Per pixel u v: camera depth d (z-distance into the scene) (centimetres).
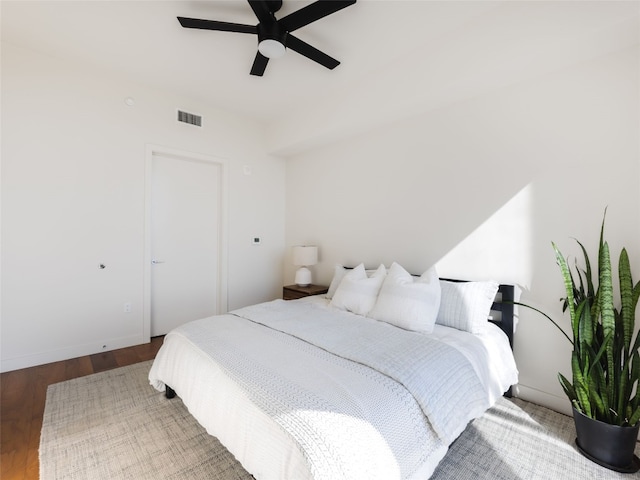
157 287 336
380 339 179
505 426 183
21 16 211
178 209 349
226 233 376
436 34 224
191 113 342
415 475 116
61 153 268
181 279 353
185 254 355
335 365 147
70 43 241
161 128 322
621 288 156
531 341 212
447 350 166
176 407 199
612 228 182
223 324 209
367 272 299
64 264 271
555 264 203
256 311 237
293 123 364
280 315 228
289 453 100
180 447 163
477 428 181
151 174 318
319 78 288
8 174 246
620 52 180
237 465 152
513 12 191
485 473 146
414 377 137
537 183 211
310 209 396
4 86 243
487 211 234
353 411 112
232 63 266
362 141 330
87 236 281
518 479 143
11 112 246
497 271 229
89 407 199
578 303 171
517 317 219
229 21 215
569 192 197
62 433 173
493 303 225
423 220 276
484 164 236
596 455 153
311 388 125
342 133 329
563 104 200
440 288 225
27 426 180
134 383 231
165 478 143
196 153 348
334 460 94
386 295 231
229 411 131
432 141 269
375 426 110
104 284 291
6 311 247
